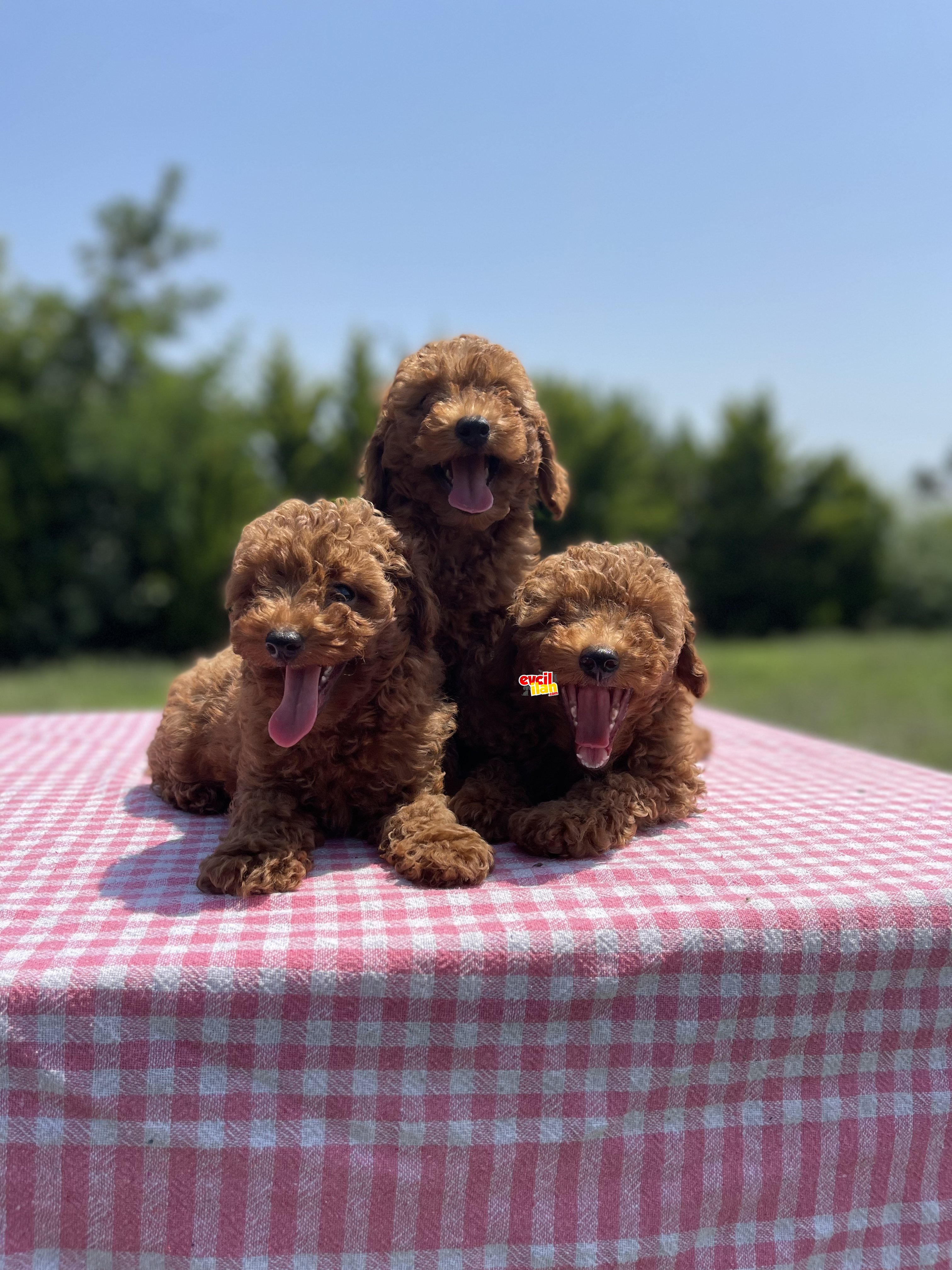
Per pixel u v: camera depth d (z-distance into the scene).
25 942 0.48
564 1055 0.48
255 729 0.60
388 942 0.47
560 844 0.60
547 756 0.70
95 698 3.22
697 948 0.49
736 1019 0.49
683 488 6.59
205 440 4.85
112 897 0.55
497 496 0.69
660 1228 0.49
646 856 0.61
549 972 0.47
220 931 0.49
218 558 4.69
